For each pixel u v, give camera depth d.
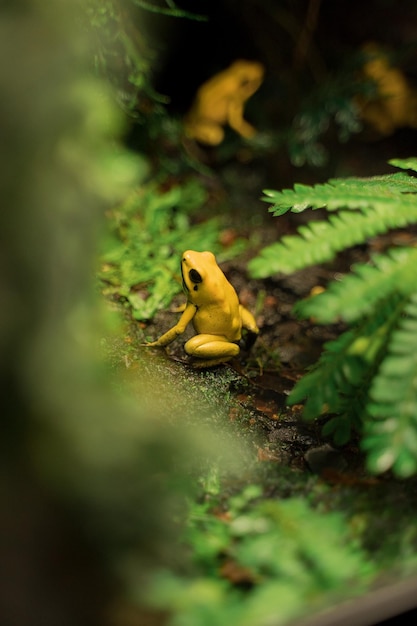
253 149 0.57
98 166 0.26
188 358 0.39
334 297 0.29
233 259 0.49
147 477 0.27
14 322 0.25
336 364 0.33
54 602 0.26
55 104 0.26
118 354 0.36
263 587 0.27
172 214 0.52
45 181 0.25
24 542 0.26
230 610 0.27
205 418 0.35
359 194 0.33
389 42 0.64
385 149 0.62
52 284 0.26
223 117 0.56
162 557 0.28
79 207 0.26
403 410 0.29
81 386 0.26
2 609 0.25
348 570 0.28
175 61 0.61
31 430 0.26
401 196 0.34
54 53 0.26
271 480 0.33
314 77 0.60
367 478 0.33
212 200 0.55
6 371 0.25
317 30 0.62
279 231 0.53
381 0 0.64
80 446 0.26
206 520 0.30
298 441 0.36
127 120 0.49
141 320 0.42
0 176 0.25
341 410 0.34
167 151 0.55
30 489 0.26
